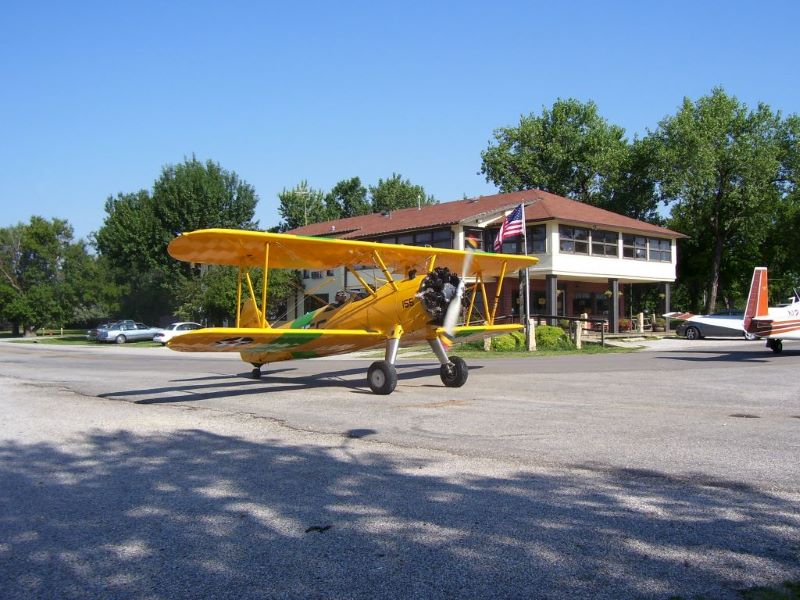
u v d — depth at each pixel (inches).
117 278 2367.1
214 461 256.5
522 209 888.3
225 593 136.9
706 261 1787.6
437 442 280.1
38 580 146.3
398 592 135.0
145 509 195.9
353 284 1349.7
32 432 331.0
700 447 261.3
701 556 150.3
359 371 656.4
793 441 270.8
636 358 753.0
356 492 207.0
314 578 143.0
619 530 167.8
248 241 427.5
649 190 1884.8
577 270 1159.0
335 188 3024.1
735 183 1633.9
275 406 404.5
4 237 2316.7
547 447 265.3
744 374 542.6
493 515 181.3
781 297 1900.8
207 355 1125.1
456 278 455.5
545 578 140.0
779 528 167.8
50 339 2031.3
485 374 578.2
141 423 350.3
